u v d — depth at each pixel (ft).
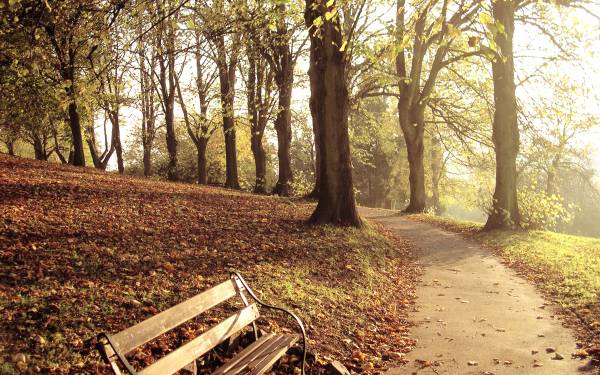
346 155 51.85
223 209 55.01
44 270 25.96
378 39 64.95
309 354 20.33
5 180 50.88
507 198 68.59
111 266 28.09
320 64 50.44
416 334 25.79
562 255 47.62
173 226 41.29
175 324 14.88
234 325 17.57
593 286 33.76
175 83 107.96
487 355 22.40
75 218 38.52
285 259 36.14
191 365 16.42
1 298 21.45
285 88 91.20
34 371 16.40
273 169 189.78
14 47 28.76
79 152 94.07
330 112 51.08
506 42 65.87
